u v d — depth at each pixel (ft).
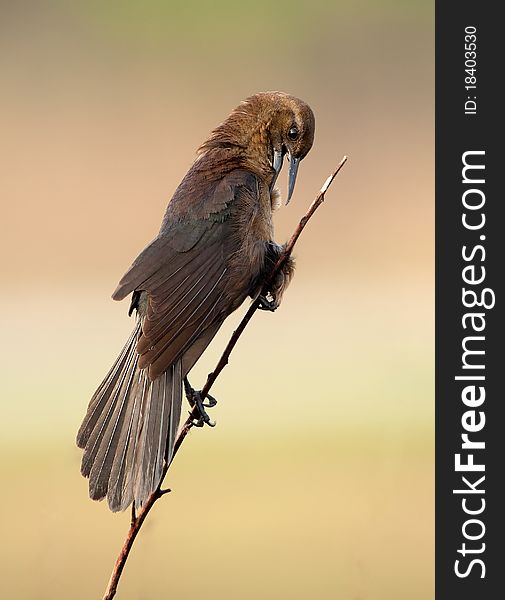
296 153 41.60
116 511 35.04
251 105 41.73
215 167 40.63
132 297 38.88
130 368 37.40
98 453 35.99
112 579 32.14
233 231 38.91
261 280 39.55
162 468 35.58
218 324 38.83
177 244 38.55
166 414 36.40
